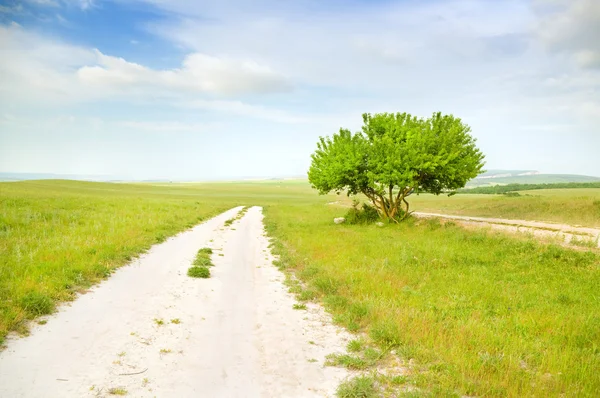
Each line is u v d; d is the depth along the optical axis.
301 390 5.73
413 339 7.48
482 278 12.52
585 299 10.30
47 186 79.00
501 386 5.75
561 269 13.64
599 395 5.52
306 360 6.77
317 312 9.48
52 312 8.04
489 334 7.69
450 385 5.79
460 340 7.38
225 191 136.62
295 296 10.80
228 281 12.05
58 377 5.52
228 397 5.39
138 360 6.27
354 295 10.64
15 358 5.98
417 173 25.33
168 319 8.27
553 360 6.51
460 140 26.77
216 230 25.36
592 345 7.47
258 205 68.62
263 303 10.01
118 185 118.75
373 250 17.03
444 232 22.25
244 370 6.26
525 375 6.09
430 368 6.32
